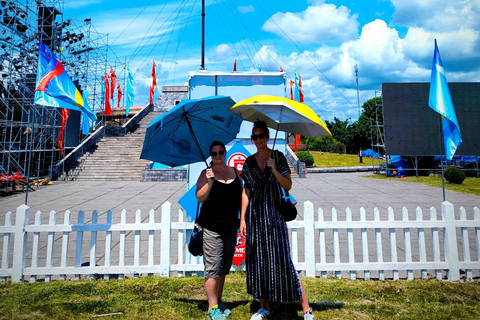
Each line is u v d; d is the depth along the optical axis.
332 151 56.44
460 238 6.66
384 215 9.16
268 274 3.08
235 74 5.70
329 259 5.45
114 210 10.46
